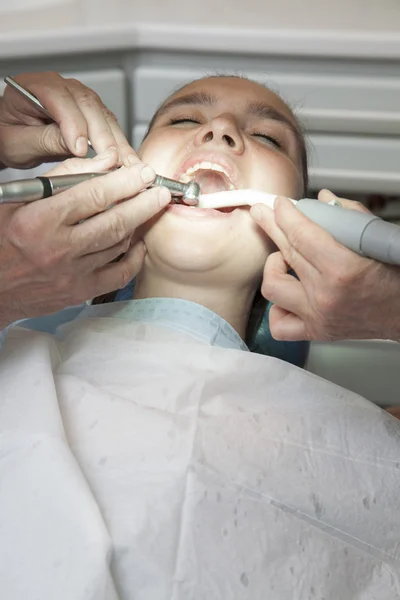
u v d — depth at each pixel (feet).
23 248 2.37
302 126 3.67
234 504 2.51
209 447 2.59
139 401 2.75
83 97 3.22
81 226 2.39
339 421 2.88
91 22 3.59
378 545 2.74
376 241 2.28
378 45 3.50
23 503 2.40
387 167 3.82
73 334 3.07
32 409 2.61
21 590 2.27
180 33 3.54
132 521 2.37
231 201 2.81
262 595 2.41
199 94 3.37
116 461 2.52
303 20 3.63
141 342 2.96
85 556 2.26
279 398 2.97
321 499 2.67
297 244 2.45
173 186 2.74
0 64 3.76
